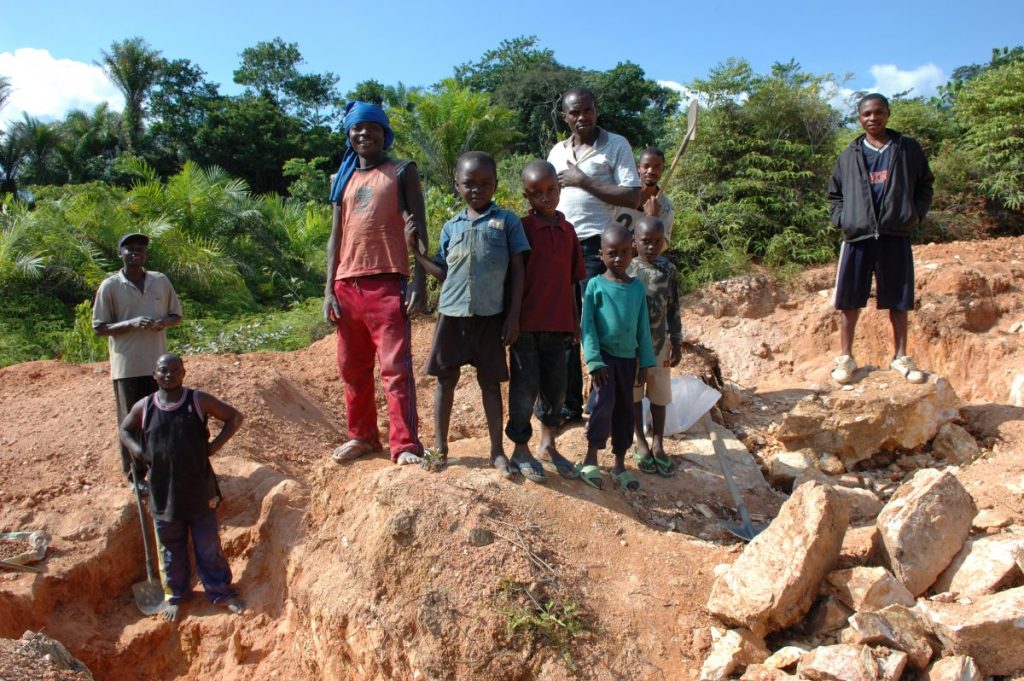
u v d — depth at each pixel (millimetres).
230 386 6359
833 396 5555
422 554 3727
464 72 44500
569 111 5238
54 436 5820
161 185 17641
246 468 5383
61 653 3973
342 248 4348
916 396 5344
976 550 3508
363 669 3703
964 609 3086
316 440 6234
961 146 10820
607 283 4375
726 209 9469
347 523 4172
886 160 5594
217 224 16938
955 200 10359
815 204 9602
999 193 10102
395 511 3896
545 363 4180
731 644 3262
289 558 4371
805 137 10039
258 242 17281
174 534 4562
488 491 3990
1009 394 6195
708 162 9859
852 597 3357
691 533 4375
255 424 6020
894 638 3061
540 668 3307
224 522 5027
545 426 4465
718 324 8117
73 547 4766
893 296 5746
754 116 9922
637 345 4457
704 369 6168
